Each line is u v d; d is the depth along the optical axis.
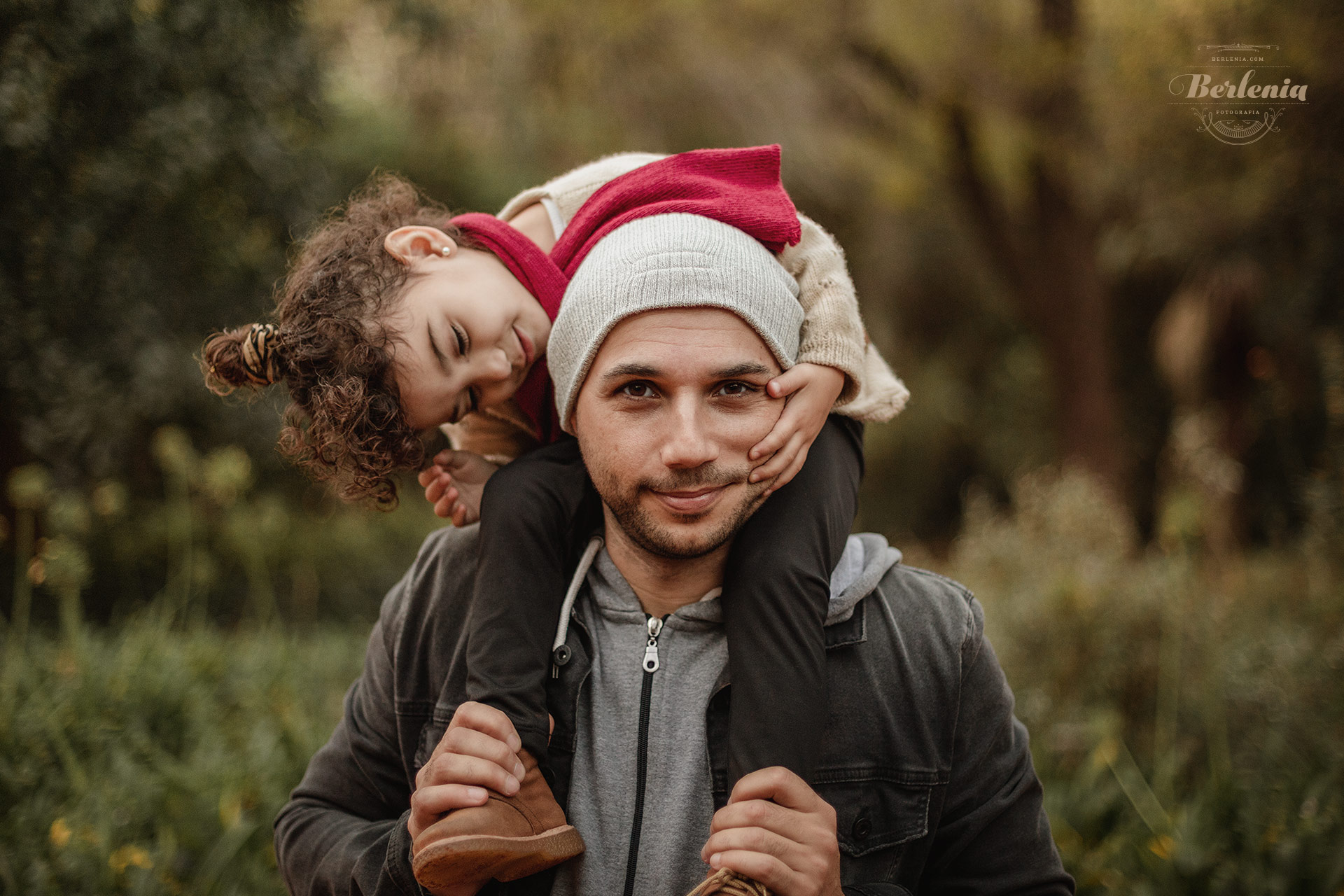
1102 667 3.61
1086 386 8.62
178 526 5.77
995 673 1.34
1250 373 8.29
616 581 1.30
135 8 3.72
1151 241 8.23
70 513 3.17
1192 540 4.20
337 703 3.76
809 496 1.28
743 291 1.13
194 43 3.94
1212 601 3.94
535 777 1.17
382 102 7.61
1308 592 4.43
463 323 1.41
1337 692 3.25
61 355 4.14
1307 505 4.63
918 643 1.30
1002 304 12.10
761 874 1.03
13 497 3.17
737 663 1.19
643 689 1.26
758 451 1.14
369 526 7.33
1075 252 8.36
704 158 1.32
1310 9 4.74
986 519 5.30
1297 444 8.16
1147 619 3.66
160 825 2.56
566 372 1.19
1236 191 6.24
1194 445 4.66
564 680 1.28
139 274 4.29
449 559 1.42
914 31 6.86
